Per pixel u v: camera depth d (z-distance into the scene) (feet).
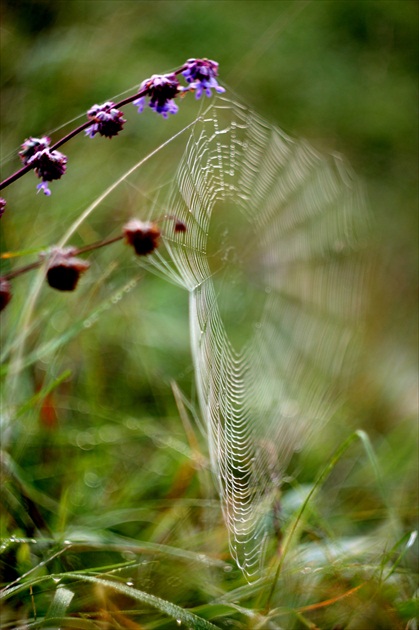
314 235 5.93
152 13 6.68
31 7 5.82
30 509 4.59
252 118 5.16
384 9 9.45
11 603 4.43
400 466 5.30
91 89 5.65
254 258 5.38
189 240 4.58
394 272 7.56
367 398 5.76
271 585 4.57
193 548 4.72
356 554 4.76
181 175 4.50
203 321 4.52
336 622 4.58
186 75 4.29
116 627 4.42
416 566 4.82
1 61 5.53
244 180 5.22
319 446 5.28
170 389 5.26
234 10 7.68
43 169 4.25
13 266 5.03
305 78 8.23
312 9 8.94
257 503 4.76
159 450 5.06
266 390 5.26
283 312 5.58
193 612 4.47
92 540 4.60
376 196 8.20
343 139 8.30
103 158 5.58
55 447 4.90
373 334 6.65
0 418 4.65
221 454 4.55
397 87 9.04
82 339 5.19
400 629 4.56
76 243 5.20
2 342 4.85
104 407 5.13
